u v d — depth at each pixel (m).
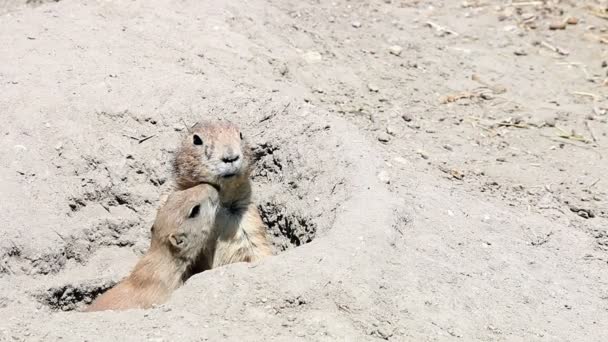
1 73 1.91
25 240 1.74
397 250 1.66
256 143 1.84
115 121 1.87
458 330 1.59
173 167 1.78
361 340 1.57
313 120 1.83
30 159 1.82
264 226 1.79
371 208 1.69
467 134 1.97
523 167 1.91
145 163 1.85
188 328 1.57
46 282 1.74
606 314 1.64
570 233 1.76
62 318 1.60
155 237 1.71
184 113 1.87
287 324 1.58
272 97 1.87
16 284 1.72
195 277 1.62
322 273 1.61
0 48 1.96
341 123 1.84
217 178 1.71
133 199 1.84
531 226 1.76
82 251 1.79
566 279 1.69
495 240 1.72
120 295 1.70
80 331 1.57
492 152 1.94
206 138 1.72
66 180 1.82
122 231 1.82
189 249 1.70
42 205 1.79
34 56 1.95
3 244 1.73
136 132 1.86
